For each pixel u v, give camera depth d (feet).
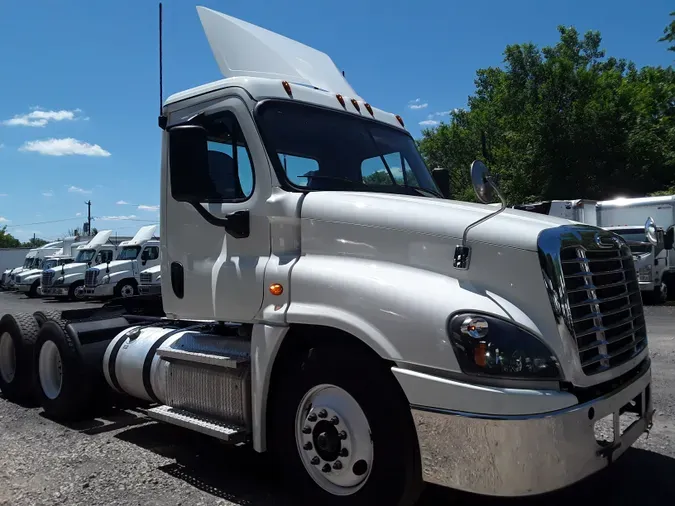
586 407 9.84
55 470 14.60
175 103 15.14
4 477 14.16
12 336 21.75
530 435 9.25
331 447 11.23
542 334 9.82
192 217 14.51
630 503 12.28
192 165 12.03
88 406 18.57
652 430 16.98
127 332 18.06
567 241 10.32
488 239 10.44
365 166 14.82
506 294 10.17
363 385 10.80
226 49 14.80
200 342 14.92
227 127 13.84
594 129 86.58
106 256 87.45
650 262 55.47
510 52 96.63
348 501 11.02
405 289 10.45
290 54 16.46
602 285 11.05
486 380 9.54
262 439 12.39
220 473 14.37
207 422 13.53
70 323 19.17
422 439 9.95
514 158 91.09
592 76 92.43
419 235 11.07
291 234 12.59
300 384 11.85
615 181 88.38
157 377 15.62
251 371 12.64
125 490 13.34
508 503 12.32
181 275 14.71
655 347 31.42
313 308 11.47
